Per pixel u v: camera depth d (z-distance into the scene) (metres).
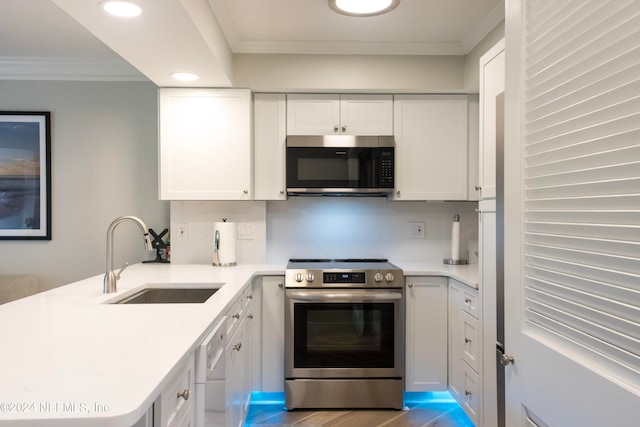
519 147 1.02
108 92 3.13
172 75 2.54
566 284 0.86
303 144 2.82
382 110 2.91
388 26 2.53
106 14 1.71
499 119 1.74
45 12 2.29
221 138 2.79
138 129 3.13
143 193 3.14
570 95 0.84
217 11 2.20
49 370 0.97
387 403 2.69
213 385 1.50
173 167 2.79
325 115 2.90
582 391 0.80
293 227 3.22
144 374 0.95
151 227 3.14
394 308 2.68
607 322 0.75
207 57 2.22
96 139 3.12
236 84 2.79
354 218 3.24
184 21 1.77
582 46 0.81
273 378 2.75
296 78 2.81
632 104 0.69
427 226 3.25
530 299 0.99
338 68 2.83
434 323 2.76
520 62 1.01
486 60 1.97
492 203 1.93
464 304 2.45
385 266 2.86
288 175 2.81
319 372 2.67
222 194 2.79
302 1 2.20
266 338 2.75
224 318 1.68
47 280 3.10
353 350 2.68
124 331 1.30
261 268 2.82
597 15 0.77
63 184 3.11
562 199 0.87
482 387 2.13
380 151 2.84
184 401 1.19
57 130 3.10
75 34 2.59
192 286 2.25
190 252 3.03
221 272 2.62
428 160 2.93
